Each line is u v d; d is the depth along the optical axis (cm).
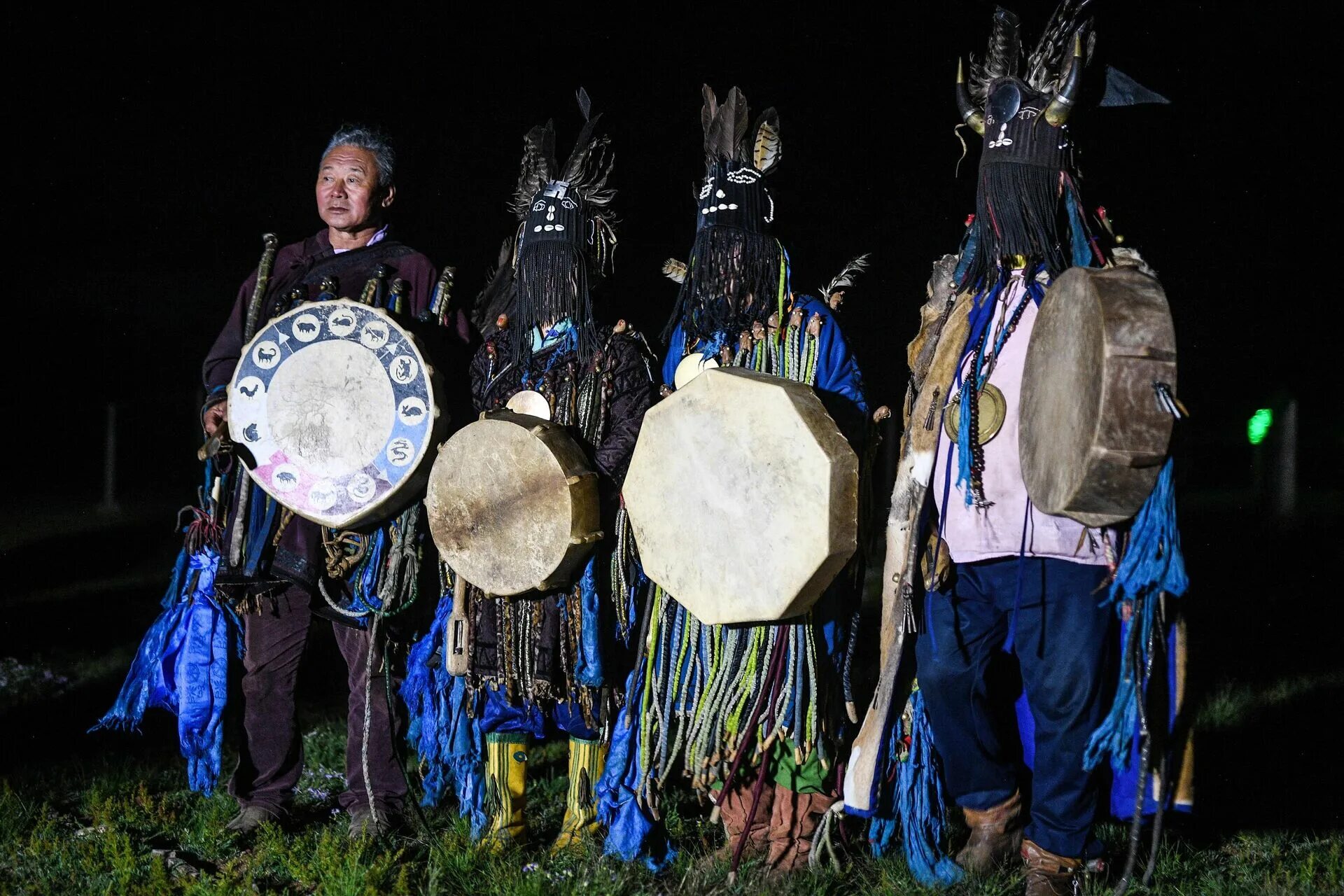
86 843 389
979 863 349
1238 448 1363
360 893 343
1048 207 324
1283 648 656
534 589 357
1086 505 292
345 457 387
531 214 381
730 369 341
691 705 355
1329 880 340
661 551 347
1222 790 422
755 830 364
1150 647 303
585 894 343
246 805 408
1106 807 385
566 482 352
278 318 399
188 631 414
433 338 409
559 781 453
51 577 1020
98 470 1742
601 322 387
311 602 404
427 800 420
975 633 331
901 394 1024
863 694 547
